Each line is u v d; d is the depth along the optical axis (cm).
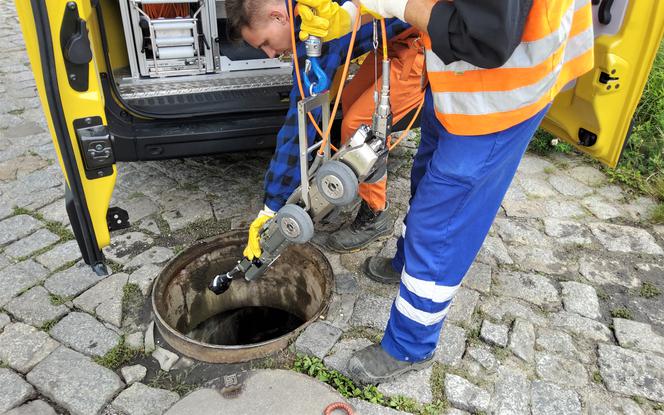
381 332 222
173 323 246
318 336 217
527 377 206
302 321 274
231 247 259
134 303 236
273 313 286
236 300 275
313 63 160
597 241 282
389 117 163
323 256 247
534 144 366
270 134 272
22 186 312
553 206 310
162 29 307
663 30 210
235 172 332
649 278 259
